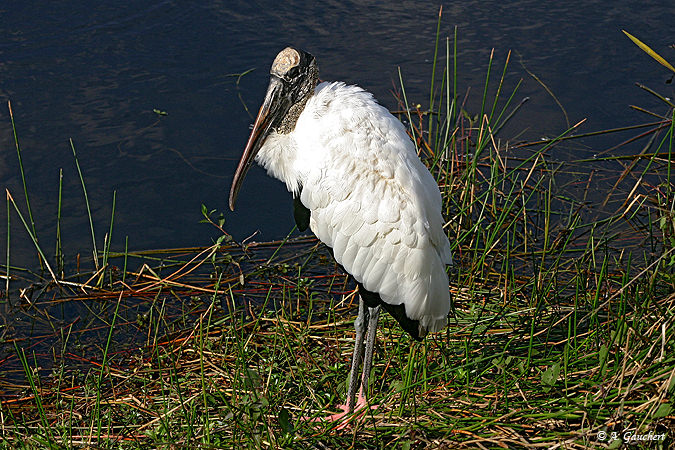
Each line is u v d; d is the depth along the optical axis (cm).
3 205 1193
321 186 745
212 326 980
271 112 812
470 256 1107
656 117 1384
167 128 1343
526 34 1645
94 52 1532
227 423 747
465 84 1476
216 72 1485
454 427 704
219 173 1262
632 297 797
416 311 727
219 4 1719
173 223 1182
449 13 1730
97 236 1157
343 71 1504
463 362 815
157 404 815
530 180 1270
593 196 1223
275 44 1578
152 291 1073
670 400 642
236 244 1148
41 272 1107
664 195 1174
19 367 943
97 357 954
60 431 780
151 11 1678
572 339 830
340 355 886
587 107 1419
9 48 1530
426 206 718
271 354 894
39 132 1323
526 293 1012
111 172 1257
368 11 1723
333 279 1075
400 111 1377
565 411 692
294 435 724
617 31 1647
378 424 741
